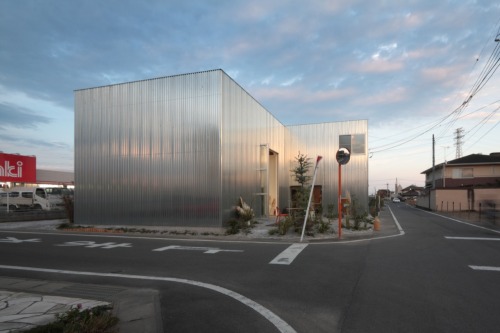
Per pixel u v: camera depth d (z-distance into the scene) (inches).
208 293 240.5
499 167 1770.4
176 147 620.1
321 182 1023.0
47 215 919.0
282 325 182.2
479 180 1786.4
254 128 768.3
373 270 301.4
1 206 1180.5
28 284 269.1
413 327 177.0
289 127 1059.3
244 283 264.8
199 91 611.2
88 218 684.1
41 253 405.7
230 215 620.4
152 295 236.8
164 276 290.4
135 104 656.4
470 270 299.4
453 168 1831.9
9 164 877.8
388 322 184.1
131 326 182.2
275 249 416.8
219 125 594.6
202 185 598.5
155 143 636.1
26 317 192.9
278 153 957.2
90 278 287.3
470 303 212.5
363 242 473.4
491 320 185.3
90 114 692.1
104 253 401.1
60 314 192.4
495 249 407.2
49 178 1995.6
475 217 986.7
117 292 245.1
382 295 230.1
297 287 252.1
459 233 570.9
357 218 654.5
